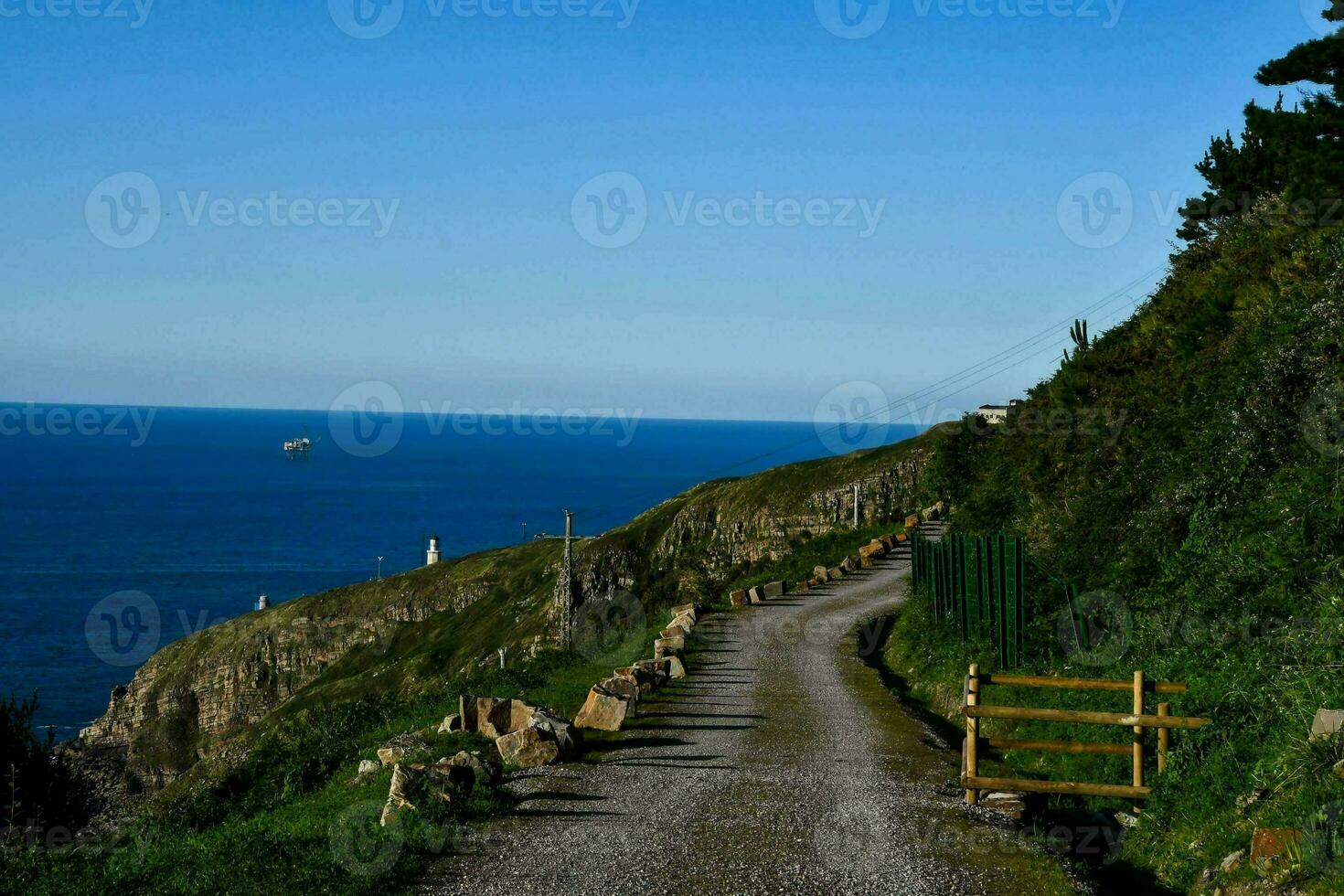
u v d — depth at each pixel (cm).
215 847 1269
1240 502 1797
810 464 7862
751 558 7206
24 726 1970
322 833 1234
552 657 3142
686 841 1145
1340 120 2192
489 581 8900
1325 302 1973
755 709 1981
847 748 1633
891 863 1070
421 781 1286
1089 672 1730
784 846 1127
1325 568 1407
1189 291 2856
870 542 4947
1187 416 2223
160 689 8712
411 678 7344
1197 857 1029
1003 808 1251
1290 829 916
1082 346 3456
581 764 1520
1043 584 2227
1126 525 2145
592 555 7606
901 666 2633
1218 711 1238
